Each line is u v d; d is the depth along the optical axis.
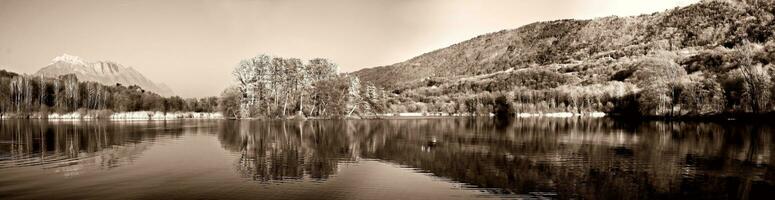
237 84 104.31
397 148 38.00
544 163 28.95
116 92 157.00
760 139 46.44
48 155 32.25
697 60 168.88
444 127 72.31
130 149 36.34
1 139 46.22
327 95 102.75
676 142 43.41
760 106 83.25
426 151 35.88
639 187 21.28
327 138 47.50
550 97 158.75
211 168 26.08
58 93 137.38
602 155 33.19
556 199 18.83
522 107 149.62
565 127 72.69
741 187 21.34
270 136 49.84
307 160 30.00
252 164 27.80
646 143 42.38
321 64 108.81
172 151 34.78
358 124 79.12
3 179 22.39
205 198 18.45
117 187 20.44
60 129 64.88
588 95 149.12
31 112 125.31
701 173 25.06
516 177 23.73
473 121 102.00
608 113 139.38
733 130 61.19
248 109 103.19
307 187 20.80
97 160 29.48
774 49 103.25
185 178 22.80
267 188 20.50
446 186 21.27
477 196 19.27
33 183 21.34
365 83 124.56
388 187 21.00
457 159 30.89
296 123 81.94
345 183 21.80
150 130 61.88
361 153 34.12
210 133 54.78
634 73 179.25
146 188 20.27
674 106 107.62
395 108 163.62
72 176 23.33
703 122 85.75
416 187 20.98
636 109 124.88
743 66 88.06
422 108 174.12
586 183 22.22
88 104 137.12
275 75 103.00
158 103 155.00
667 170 26.11
